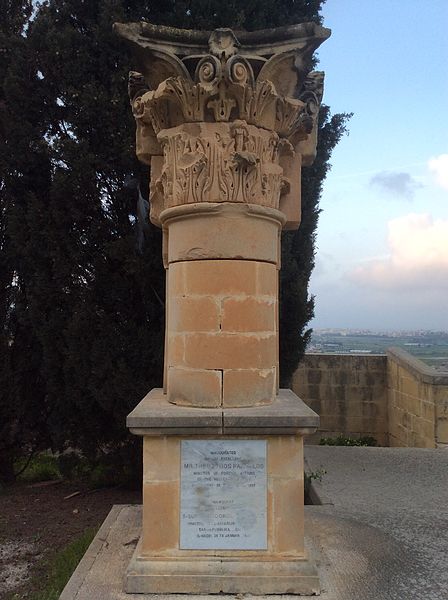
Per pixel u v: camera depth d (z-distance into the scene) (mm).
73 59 6797
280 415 3637
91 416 6836
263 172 3982
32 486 7605
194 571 3572
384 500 6230
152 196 4520
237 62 3723
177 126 4074
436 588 3775
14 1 7617
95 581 3754
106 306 6844
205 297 3871
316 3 7535
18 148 6871
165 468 3693
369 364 12047
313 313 7398
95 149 6797
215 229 3881
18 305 7020
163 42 3875
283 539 3672
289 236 7055
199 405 3830
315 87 4371
